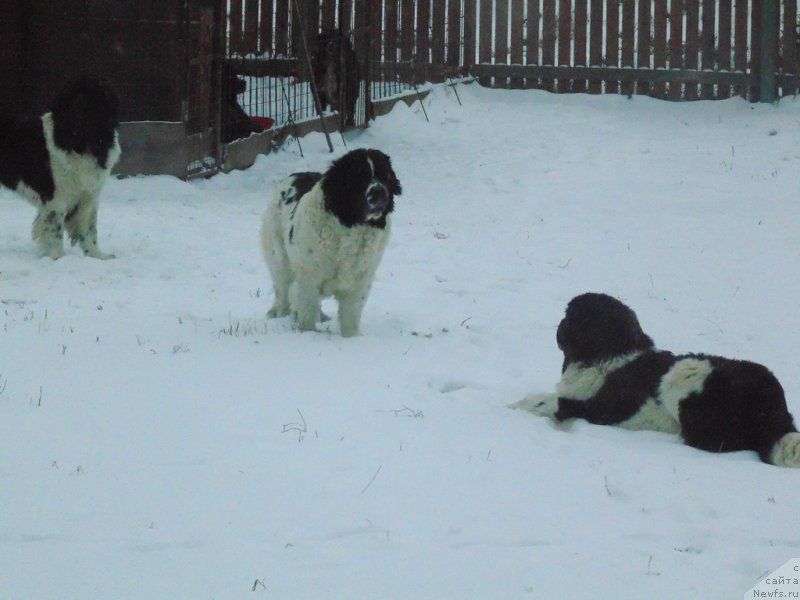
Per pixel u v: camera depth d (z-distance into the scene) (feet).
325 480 28.58
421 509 27.99
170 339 33.40
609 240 40.81
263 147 48.49
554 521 27.86
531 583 26.58
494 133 53.72
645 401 30.68
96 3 44.83
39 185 38.29
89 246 38.91
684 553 27.22
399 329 35.04
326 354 33.04
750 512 28.17
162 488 28.22
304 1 55.52
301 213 33.71
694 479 28.96
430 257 39.65
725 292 37.55
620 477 28.94
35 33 45.21
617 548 27.30
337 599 26.25
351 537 27.35
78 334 33.42
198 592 26.30
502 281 38.14
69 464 28.73
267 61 57.00
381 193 33.04
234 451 29.22
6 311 34.55
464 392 31.78
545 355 33.99
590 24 61.93
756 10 58.59
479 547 27.25
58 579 26.40
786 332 35.50
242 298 36.55
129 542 27.09
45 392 30.83
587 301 31.07
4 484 28.17
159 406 30.53
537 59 63.16
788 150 48.62
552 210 43.29
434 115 57.31
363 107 54.08
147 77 44.86
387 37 59.16
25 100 45.52
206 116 45.83
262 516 27.71
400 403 31.09
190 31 44.93
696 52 60.34
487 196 44.78
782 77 59.06
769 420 29.91
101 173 38.45
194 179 45.50
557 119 56.44
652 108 59.31
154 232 40.70
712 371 30.25
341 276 33.76
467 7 63.10
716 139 51.75
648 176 45.93
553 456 29.58
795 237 40.60
